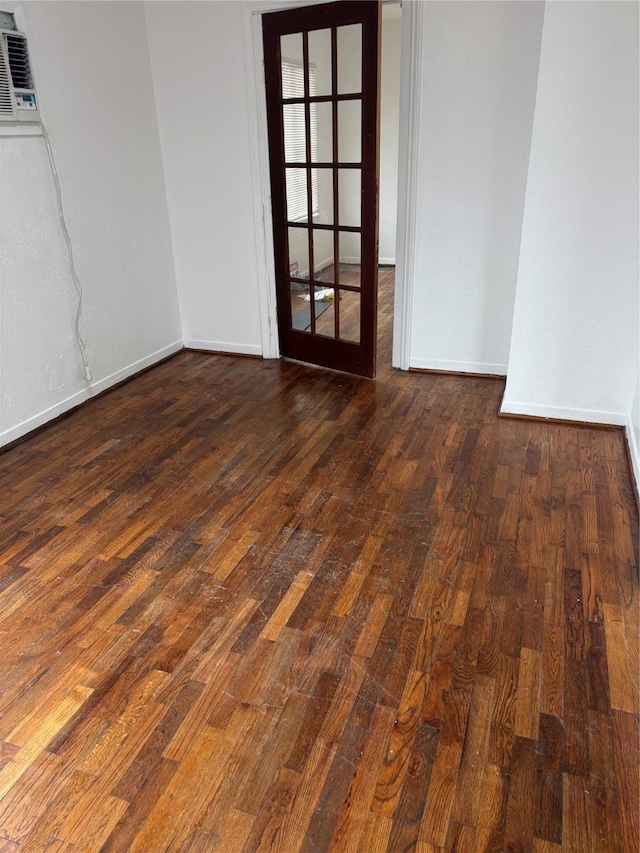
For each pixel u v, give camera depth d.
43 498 2.73
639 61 2.59
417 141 3.53
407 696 1.72
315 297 4.09
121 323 3.97
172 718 1.67
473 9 3.19
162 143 4.11
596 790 1.46
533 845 1.35
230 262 4.27
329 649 1.88
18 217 3.09
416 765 1.53
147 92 3.92
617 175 2.79
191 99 3.91
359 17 3.20
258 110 3.77
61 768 1.54
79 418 3.54
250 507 2.63
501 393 3.72
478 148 3.45
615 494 2.66
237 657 1.86
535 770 1.51
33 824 1.42
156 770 1.53
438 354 4.01
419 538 2.40
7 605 2.09
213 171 4.05
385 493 2.71
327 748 1.58
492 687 1.74
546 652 1.86
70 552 2.36
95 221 3.62
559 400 3.30
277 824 1.40
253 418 3.49
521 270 3.09
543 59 2.69
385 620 1.99
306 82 3.51
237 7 3.56
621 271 2.95
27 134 3.07
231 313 4.43
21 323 3.20
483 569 2.22
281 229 4.03
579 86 2.69
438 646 1.89
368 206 3.55
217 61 3.75
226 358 4.49
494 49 3.24
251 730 1.63
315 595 2.11
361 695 1.73
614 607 2.03
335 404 3.64
